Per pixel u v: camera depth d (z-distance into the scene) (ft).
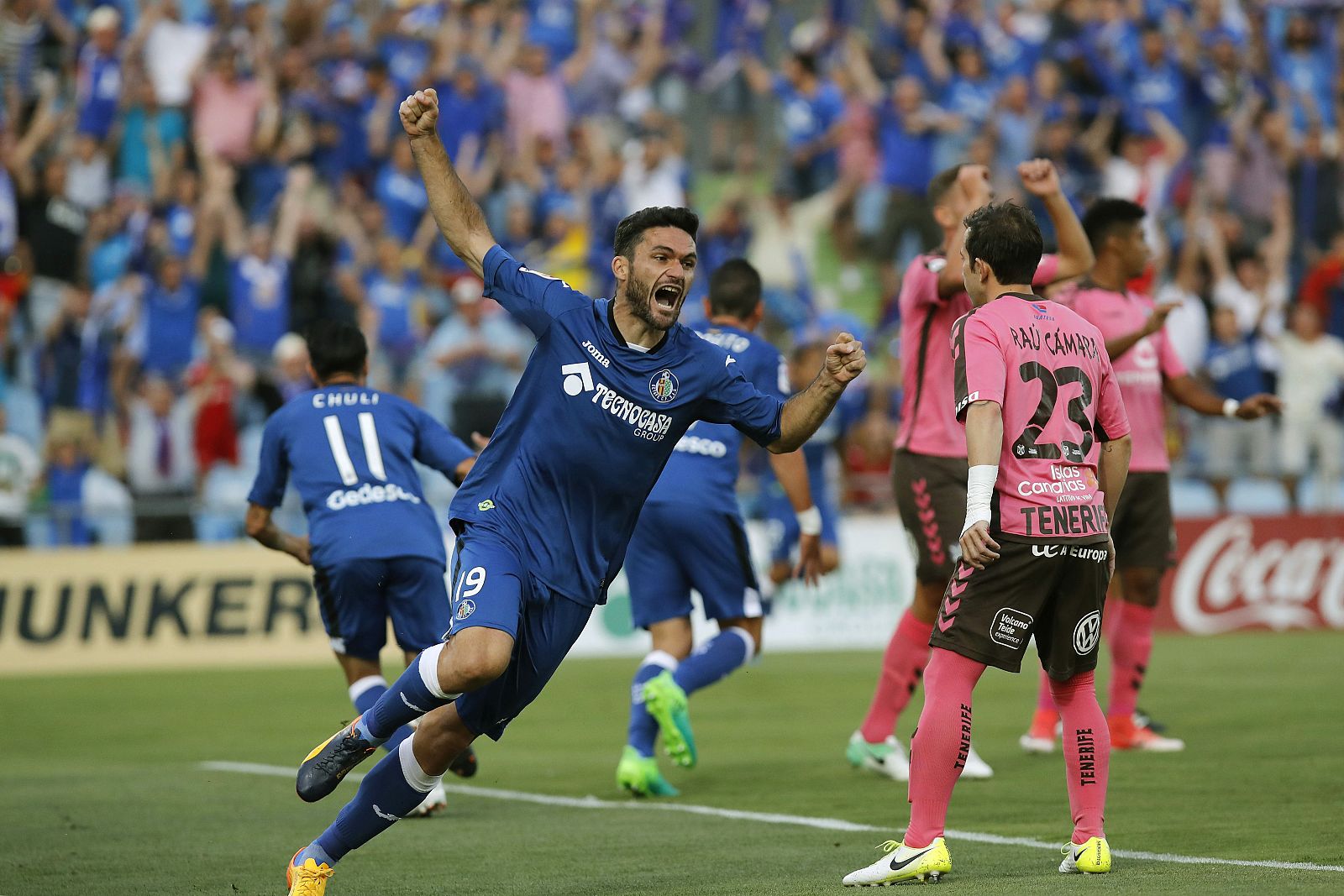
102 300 175.52
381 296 184.85
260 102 196.34
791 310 200.44
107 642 151.23
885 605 167.22
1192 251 202.59
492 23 219.82
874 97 222.28
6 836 67.51
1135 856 57.88
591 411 51.47
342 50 207.82
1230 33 234.99
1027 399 54.54
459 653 48.83
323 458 75.72
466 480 53.11
